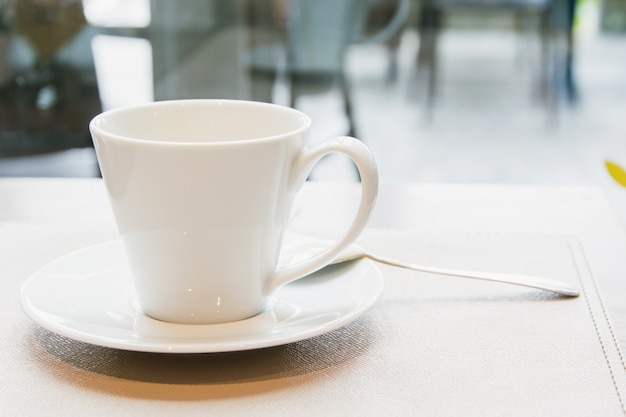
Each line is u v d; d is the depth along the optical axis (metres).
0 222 0.65
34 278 0.53
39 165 1.70
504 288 0.57
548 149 2.21
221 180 0.48
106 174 0.49
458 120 2.30
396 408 0.46
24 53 1.70
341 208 0.69
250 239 0.50
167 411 0.45
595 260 0.61
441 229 0.66
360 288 0.53
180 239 0.49
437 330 0.52
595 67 2.41
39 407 0.45
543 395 0.47
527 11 2.34
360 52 2.08
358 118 2.12
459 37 2.28
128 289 0.54
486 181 2.01
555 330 0.52
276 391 0.47
